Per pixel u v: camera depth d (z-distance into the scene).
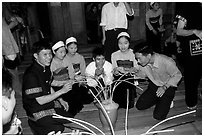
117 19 3.48
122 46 2.84
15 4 5.66
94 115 2.87
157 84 2.76
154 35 4.88
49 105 2.26
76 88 2.86
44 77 2.17
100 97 2.36
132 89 2.92
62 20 6.44
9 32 2.97
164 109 2.63
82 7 6.49
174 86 2.62
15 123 1.94
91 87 2.69
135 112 2.89
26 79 2.12
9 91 1.71
